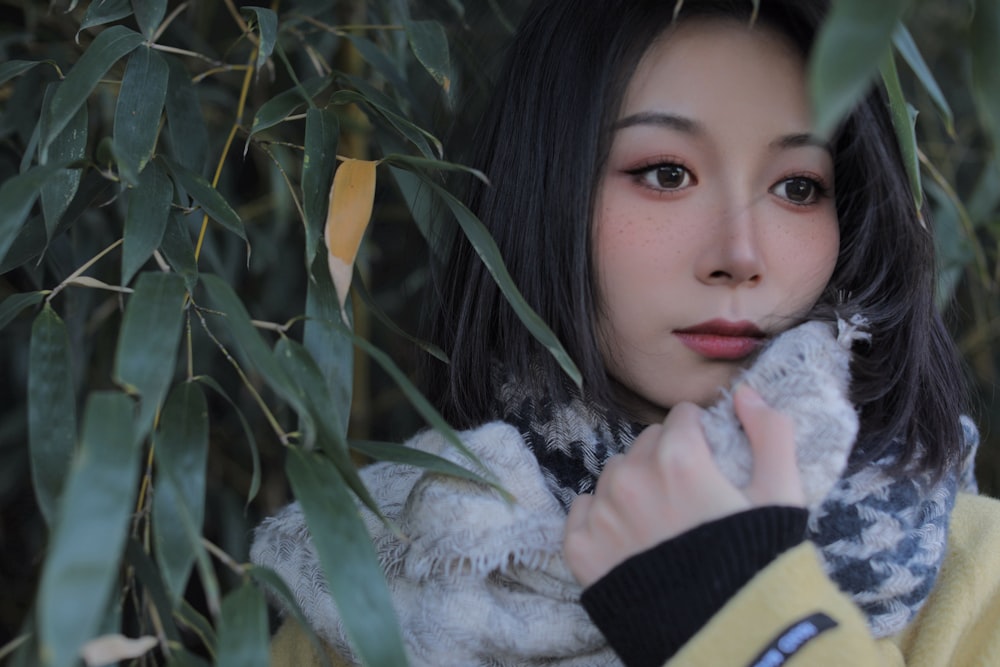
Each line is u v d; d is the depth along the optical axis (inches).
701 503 23.0
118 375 19.9
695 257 25.5
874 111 26.7
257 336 20.8
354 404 38.9
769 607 22.0
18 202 21.4
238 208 38.5
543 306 27.2
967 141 43.2
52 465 22.4
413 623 25.2
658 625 22.5
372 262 44.4
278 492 42.4
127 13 26.3
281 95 26.9
